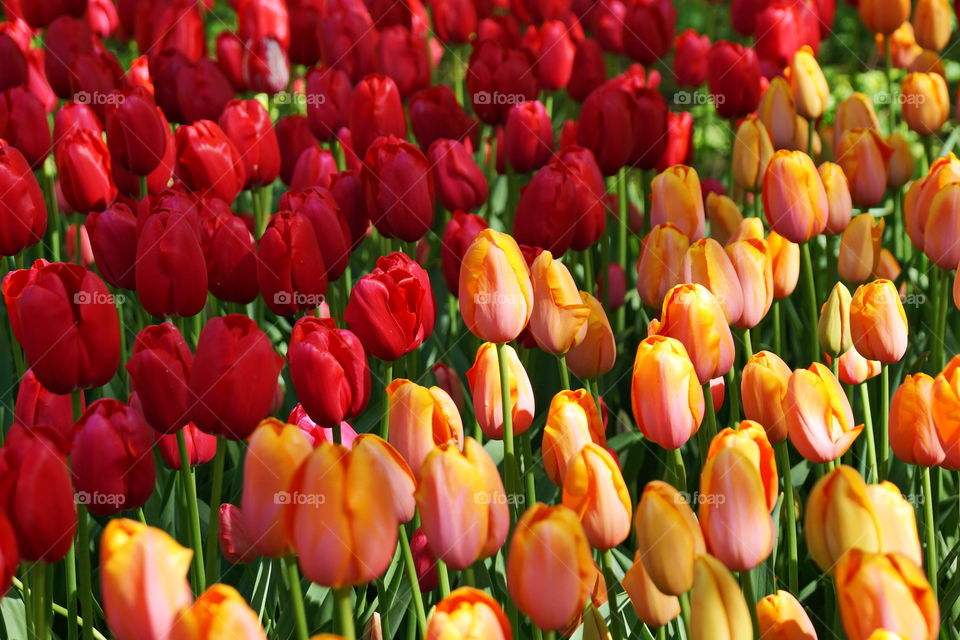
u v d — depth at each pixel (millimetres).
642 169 2350
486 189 2248
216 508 1889
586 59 2602
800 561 2037
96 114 2377
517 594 1716
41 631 1812
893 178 2297
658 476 2225
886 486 1758
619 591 1946
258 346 1831
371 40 2551
